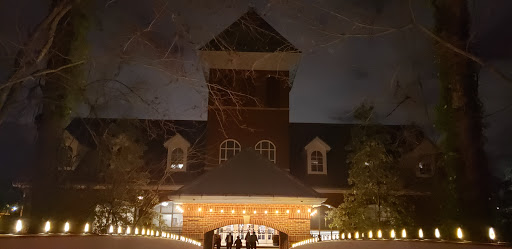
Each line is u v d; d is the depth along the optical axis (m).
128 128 21.62
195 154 31.75
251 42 28.23
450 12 11.77
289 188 19.11
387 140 23.14
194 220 19.72
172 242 14.92
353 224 22.03
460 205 12.95
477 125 13.02
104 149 17.80
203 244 19.42
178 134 31.66
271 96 31.06
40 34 8.33
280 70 30.27
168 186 29.97
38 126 11.55
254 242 26.64
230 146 30.45
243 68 29.28
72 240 7.41
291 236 19.75
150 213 23.14
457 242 7.55
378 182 22.59
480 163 12.95
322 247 14.94
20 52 8.16
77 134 29.91
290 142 33.97
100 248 8.62
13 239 5.74
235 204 19.97
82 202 14.18
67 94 10.25
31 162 11.69
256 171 19.75
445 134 13.55
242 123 30.62
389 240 9.73
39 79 9.17
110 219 19.45
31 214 11.23
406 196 28.23
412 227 20.31
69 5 8.67
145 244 11.84
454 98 13.09
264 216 20.00
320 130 35.12
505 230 11.85
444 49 11.29
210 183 19.14
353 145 23.91
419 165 29.25
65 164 12.41
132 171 21.83
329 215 23.97
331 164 32.66
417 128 15.82
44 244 6.51
